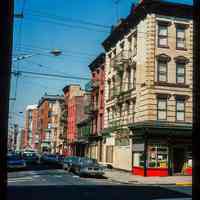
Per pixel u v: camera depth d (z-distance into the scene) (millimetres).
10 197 17359
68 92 79500
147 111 33875
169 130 33719
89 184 24844
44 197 17516
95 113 52000
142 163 33625
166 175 33469
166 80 34844
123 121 39500
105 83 47156
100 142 49031
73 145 70000
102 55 49062
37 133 124688
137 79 36156
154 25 34875
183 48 35656
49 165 51375
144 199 17562
